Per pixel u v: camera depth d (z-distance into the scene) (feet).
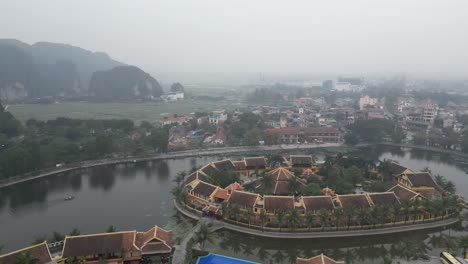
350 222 368.89
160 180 552.41
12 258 268.00
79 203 458.09
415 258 323.57
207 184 431.02
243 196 393.29
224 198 407.85
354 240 358.43
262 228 361.92
